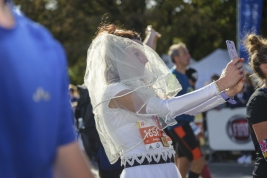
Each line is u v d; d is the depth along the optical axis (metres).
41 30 1.64
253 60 4.46
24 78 1.46
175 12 26.73
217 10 28.36
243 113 13.34
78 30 26.16
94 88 3.77
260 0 14.18
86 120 5.61
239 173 11.80
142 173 3.54
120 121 3.60
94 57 3.78
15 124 1.47
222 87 3.40
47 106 1.55
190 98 3.39
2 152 1.48
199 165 7.54
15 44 1.47
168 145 3.66
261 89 4.39
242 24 14.40
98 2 26.52
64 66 1.68
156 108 3.41
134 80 3.53
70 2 26.28
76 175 1.81
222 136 13.70
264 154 4.21
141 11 25.41
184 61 8.04
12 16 1.58
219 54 19.86
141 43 3.88
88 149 5.62
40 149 1.54
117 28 4.37
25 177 1.53
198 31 26.06
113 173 5.40
